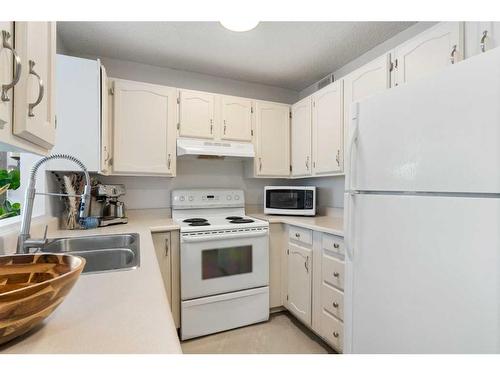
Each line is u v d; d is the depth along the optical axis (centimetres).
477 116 79
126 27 186
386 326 107
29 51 67
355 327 123
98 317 59
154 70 248
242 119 251
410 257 98
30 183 112
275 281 231
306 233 204
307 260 202
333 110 212
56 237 148
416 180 96
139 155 211
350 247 125
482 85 78
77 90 169
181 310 194
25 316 47
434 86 91
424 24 180
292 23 182
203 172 267
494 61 75
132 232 168
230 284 208
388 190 107
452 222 85
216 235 201
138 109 211
